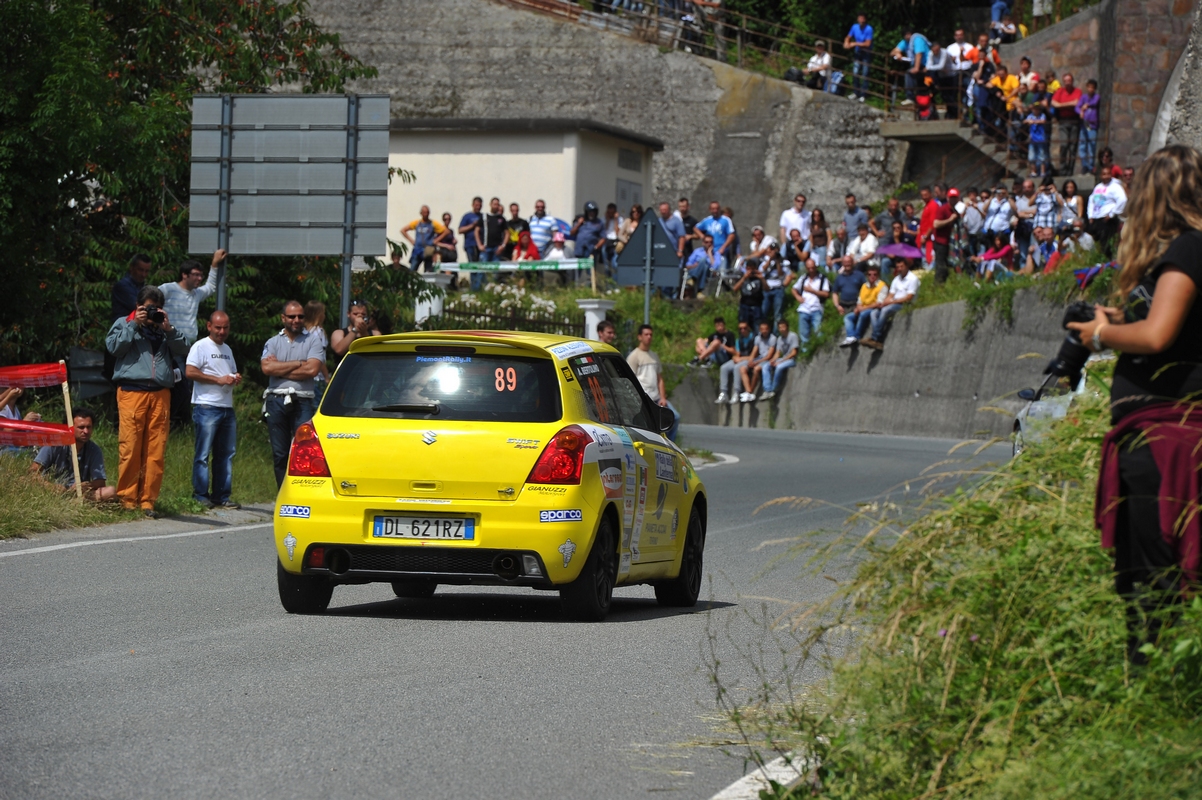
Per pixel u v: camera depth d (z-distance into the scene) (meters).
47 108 37.44
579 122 81.50
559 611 20.50
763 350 70.75
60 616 18.62
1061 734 9.08
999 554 10.38
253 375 45.28
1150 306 9.31
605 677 15.32
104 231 44.84
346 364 19.58
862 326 67.38
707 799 10.72
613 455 19.50
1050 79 77.25
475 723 13.13
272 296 45.75
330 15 102.00
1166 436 9.17
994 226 65.62
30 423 28.75
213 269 35.66
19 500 27.12
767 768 11.52
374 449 18.78
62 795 10.66
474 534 18.52
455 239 77.38
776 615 20.20
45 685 14.52
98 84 38.59
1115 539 9.50
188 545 26.11
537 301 67.88
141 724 12.90
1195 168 9.45
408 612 20.05
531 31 99.69
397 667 15.71
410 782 11.16
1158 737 8.36
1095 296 53.03
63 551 24.55
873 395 66.75
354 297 46.53
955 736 9.43
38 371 29.44
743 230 92.44
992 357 61.75
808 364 69.69
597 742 12.49
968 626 9.91
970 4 107.75
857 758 9.76
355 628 18.31
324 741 12.38
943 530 10.48
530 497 18.45
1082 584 10.02
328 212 36.06
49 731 12.61
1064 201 62.31
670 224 76.19
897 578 10.41
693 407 72.12
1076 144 74.19
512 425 18.70
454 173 83.56
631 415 21.48
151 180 43.25
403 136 83.94
